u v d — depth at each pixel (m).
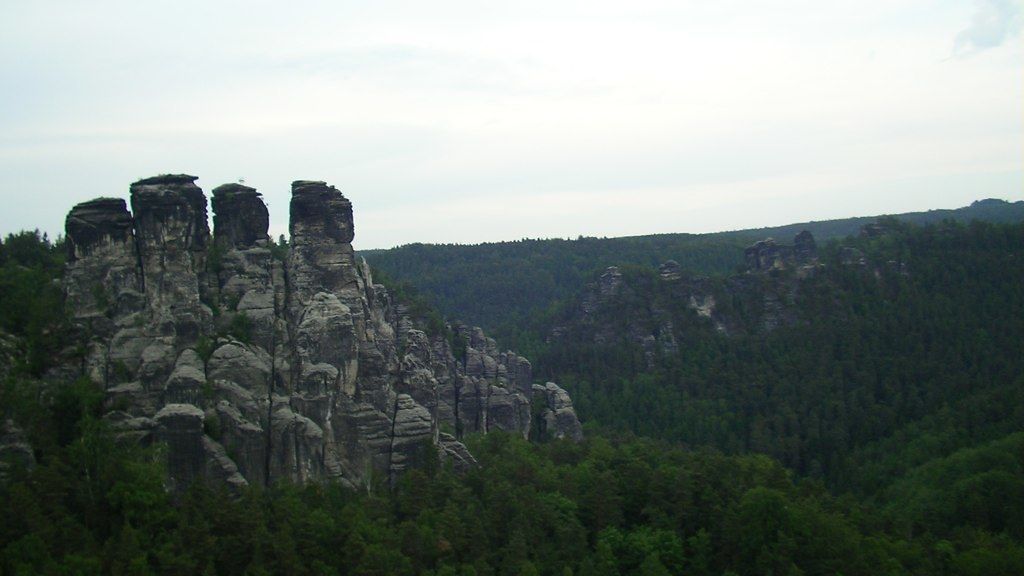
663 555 123.38
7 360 113.12
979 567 125.38
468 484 128.88
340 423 122.12
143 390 115.44
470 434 164.62
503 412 175.75
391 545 108.75
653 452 166.25
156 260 123.06
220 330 123.38
